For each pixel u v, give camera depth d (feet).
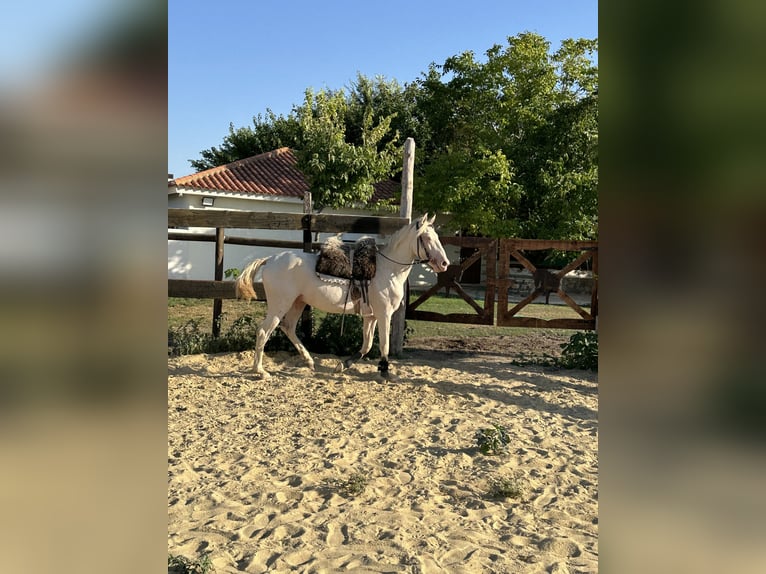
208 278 51.65
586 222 48.37
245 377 22.98
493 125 56.34
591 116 50.55
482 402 20.21
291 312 23.91
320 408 19.20
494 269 28.73
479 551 10.15
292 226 26.30
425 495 12.53
